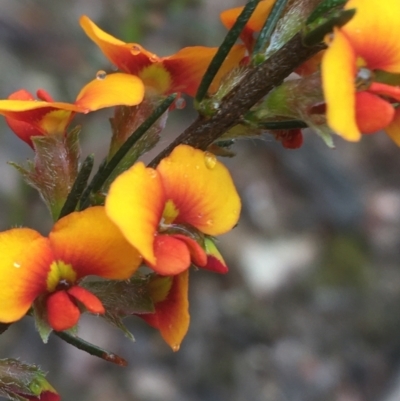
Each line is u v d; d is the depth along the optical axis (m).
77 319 0.17
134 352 0.40
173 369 0.40
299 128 0.17
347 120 0.16
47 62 0.44
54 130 0.18
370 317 0.46
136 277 0.17
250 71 0.17
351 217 0.52
